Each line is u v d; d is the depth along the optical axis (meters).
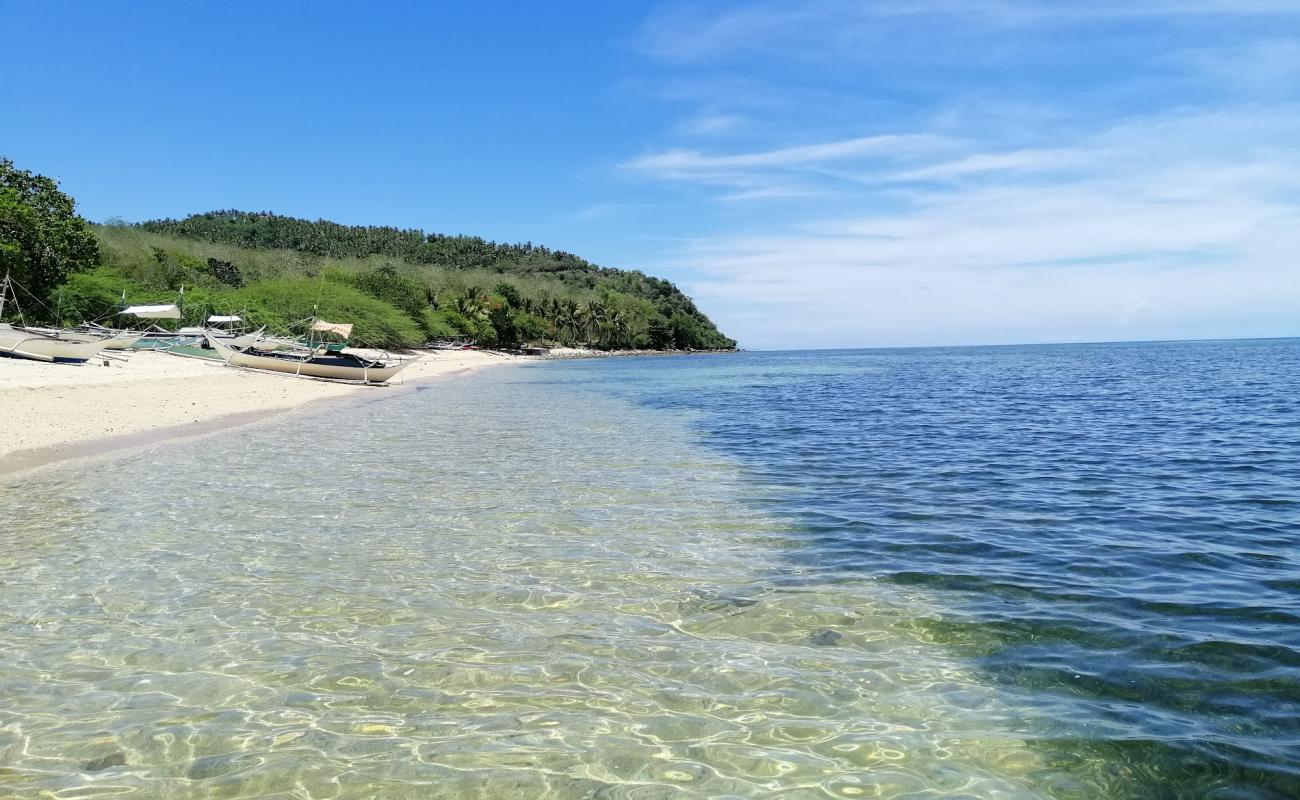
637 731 4.64
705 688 5.23
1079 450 17.02
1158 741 4.44
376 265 121.69
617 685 5.27
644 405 31.52
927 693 5.13
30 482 12.56
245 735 4.55
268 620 6.49
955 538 9.28
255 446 17.33
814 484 13.04
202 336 47.31
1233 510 10.73
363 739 4.52
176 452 16.11
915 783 4.07
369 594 7.19
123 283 60.00
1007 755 4.34
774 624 6.45
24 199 44.59
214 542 9.00
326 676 5.38
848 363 99.69
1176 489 12.34
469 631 6.28
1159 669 5.42
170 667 5.52
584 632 6.27
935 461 15.63
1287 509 10.75
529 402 32.81
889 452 17.03
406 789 4.00
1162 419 23.38
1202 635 6.04
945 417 25.25
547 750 4.41
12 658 5.64
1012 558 8.38
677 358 137.88
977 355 149.00
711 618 6.59
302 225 174.25
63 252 44.78
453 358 87.12
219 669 5.48
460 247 186.25
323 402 30.30
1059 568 7.97
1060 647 5.87
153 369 35.25
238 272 93.75
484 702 5.01
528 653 5.82
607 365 93.88
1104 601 6.91
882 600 7.02
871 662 5.64
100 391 25.62
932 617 6.57
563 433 20.94
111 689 5.15
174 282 72.75
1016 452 16.86
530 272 178.50
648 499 11.74
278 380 38.16
